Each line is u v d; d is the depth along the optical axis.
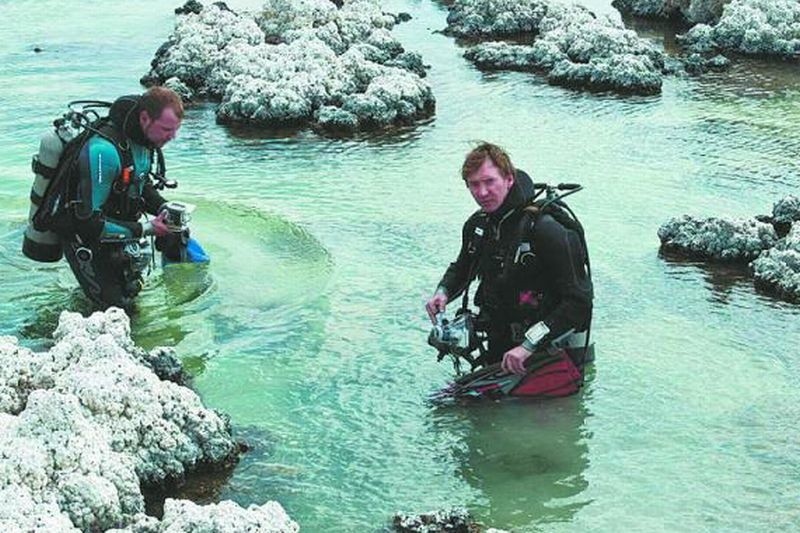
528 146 11.47
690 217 9.55
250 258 9.23
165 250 8.96
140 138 8.46
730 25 15.29
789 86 13.36
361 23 15.28
